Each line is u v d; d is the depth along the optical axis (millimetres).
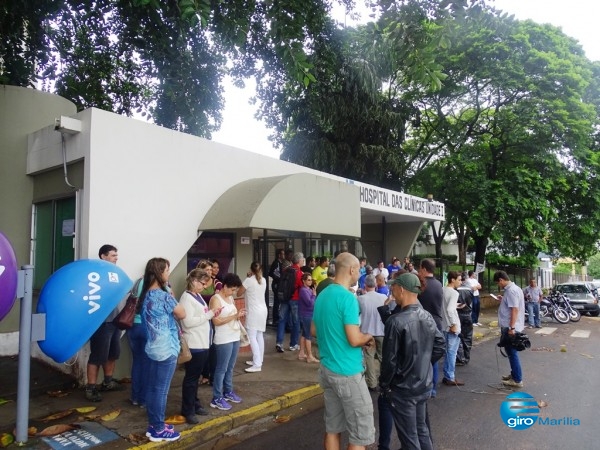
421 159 23812
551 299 16625
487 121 21047
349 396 3600
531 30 19062
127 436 4535
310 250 12484
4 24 9516
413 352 3561
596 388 6941
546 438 4922
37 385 5969
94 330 4734
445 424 5355
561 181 18859
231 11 7992
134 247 6914
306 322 7773
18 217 7719
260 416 5484
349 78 17953
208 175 8289
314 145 19625
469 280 14391
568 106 18656
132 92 13398
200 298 5043
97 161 6457
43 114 8000
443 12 5914
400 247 16922
